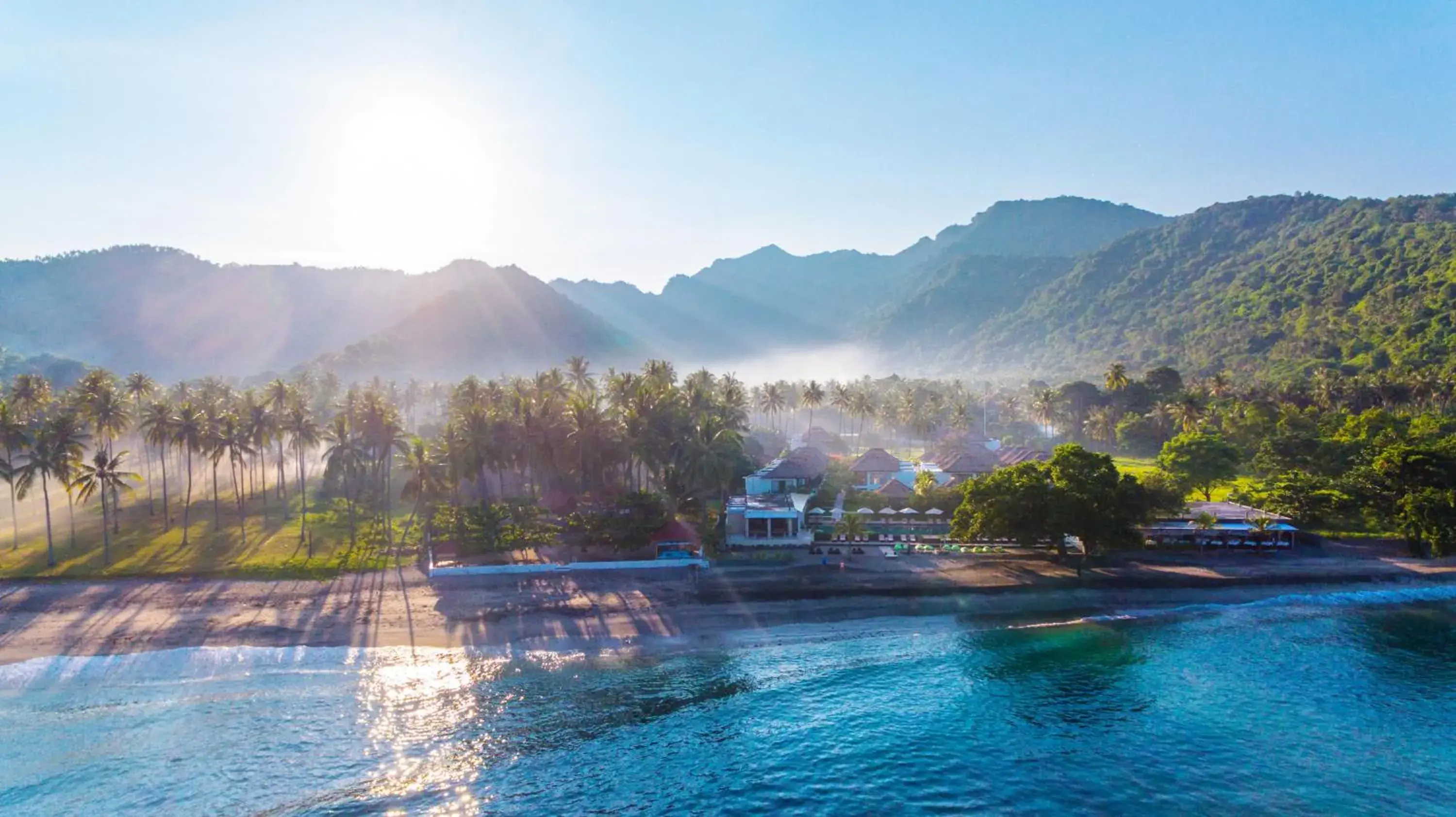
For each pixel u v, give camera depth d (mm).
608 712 53625
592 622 67625
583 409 97938
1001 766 47156
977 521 78625
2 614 67188
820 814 42469
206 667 59406
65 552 83000
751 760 47750
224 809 42688
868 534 89750
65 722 51781
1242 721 52531
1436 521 80875
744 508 92312
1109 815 42281
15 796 43906
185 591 72188
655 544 83125
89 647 61906
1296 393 164500
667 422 100438
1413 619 69875
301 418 100625
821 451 138000
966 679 58844
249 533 91312
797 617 69438
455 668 59844
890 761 47656
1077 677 59156
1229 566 81188
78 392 111562
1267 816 42125
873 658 62312
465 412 98438
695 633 66188
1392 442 108812
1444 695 56031
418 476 88125
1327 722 52344
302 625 65812
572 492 103562
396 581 75250
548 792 44406
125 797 43812
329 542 86938
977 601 73062
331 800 43500
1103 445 181125
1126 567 80750
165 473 101875
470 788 44719
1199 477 106750
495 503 96562
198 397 133875
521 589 73562
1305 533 88312
